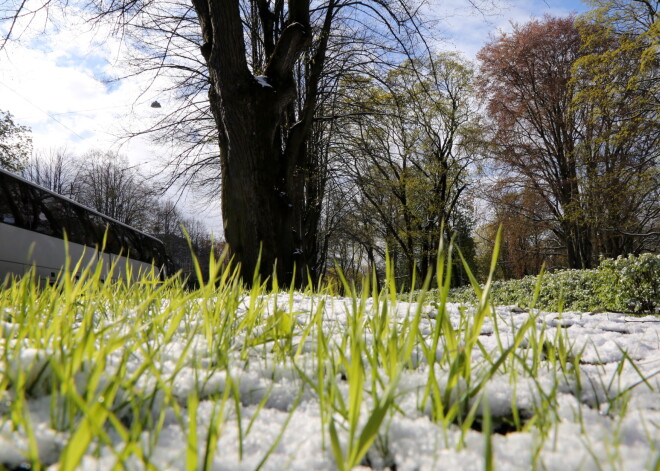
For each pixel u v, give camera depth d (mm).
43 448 887
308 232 20859
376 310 1691
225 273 1975
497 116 29922
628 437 987
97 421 774
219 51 9805
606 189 23000
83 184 41656
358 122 14977
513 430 1155
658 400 1256
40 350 1293
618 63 18844
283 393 1297
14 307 1956
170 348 1615
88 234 13898
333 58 14375
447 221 26391
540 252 31719
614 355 1978
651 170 21219
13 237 10867
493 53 29844
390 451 938
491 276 1247
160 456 850
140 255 17344
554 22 28906
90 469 743
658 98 19375
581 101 20750
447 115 24500
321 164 19109
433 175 26578
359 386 902
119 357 1440
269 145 10438
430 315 3090
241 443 893
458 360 1207
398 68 13406
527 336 2287
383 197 26016
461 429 1022
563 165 28094
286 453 918
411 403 1204
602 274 7660
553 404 1192
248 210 10383
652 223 28766
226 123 10164
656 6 17406
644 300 6629
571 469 816
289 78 10703
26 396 1110
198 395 1207
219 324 1873
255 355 1682
